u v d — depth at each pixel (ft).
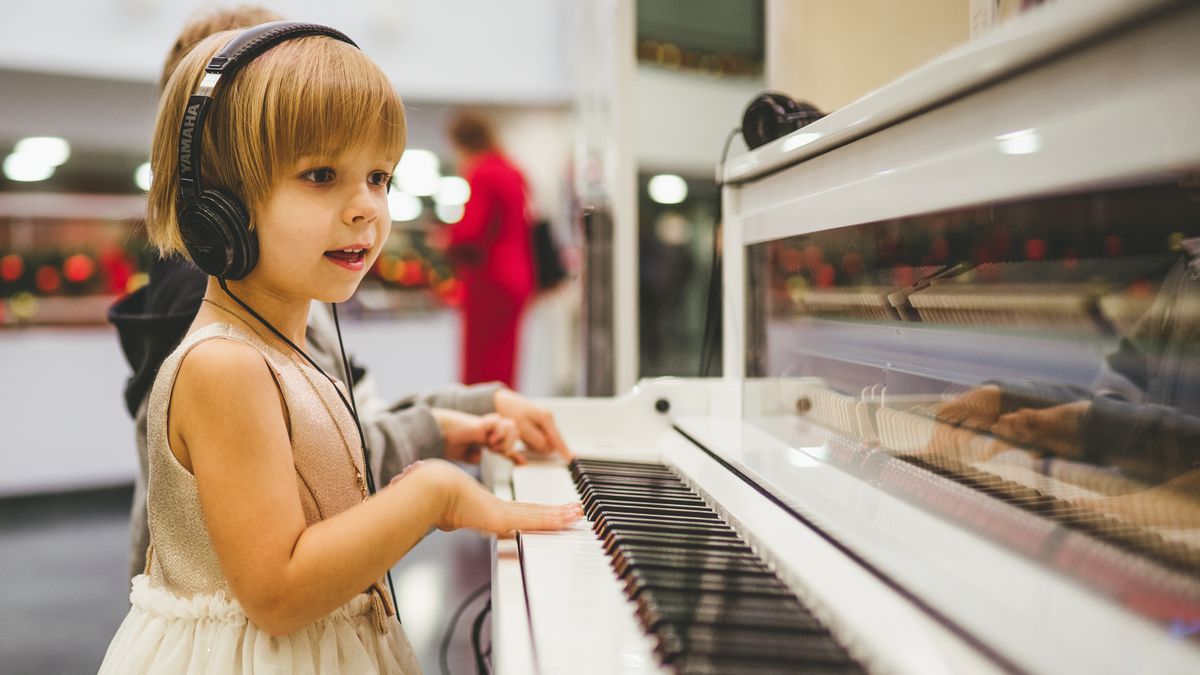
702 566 2.09
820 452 3.02
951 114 1.91
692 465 3.18
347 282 2.62
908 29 4.44
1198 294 1.86
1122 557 1.62
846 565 1.96
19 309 12.16
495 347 11.30
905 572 1.78
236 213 2.43
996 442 2.23
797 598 1.91
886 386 2.65
